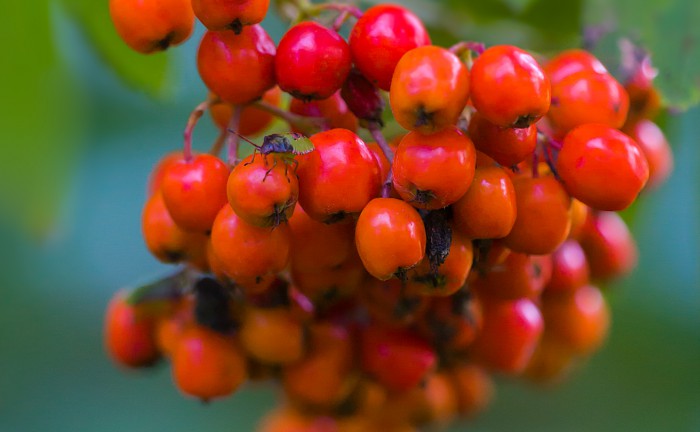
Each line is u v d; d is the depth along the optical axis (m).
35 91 0.30
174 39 0.24
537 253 0.24
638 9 0.27
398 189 0.23
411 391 0.28
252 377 0.27
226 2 0.23
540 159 0.25
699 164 0.33
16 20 0.29
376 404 0.28
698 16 0.27
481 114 0.23
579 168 0.24
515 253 0.26
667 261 0.34
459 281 0.24
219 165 0.24
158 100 0.31
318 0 0.28
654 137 0.27
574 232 0.26
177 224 0.24
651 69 0.27
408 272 0.24
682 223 0.34
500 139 0.23
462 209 0.23
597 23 0.28
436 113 0.22
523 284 0.26
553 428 0.34
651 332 0.34
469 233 0.24
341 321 0.27
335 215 0.23
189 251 0.25
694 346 0.34
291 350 0.26
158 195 0.25
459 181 0.23
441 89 0.22
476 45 0.24
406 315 0.26
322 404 0.27
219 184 0.24
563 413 0.34
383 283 0.25
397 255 0.23
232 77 0.24
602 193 0.23
